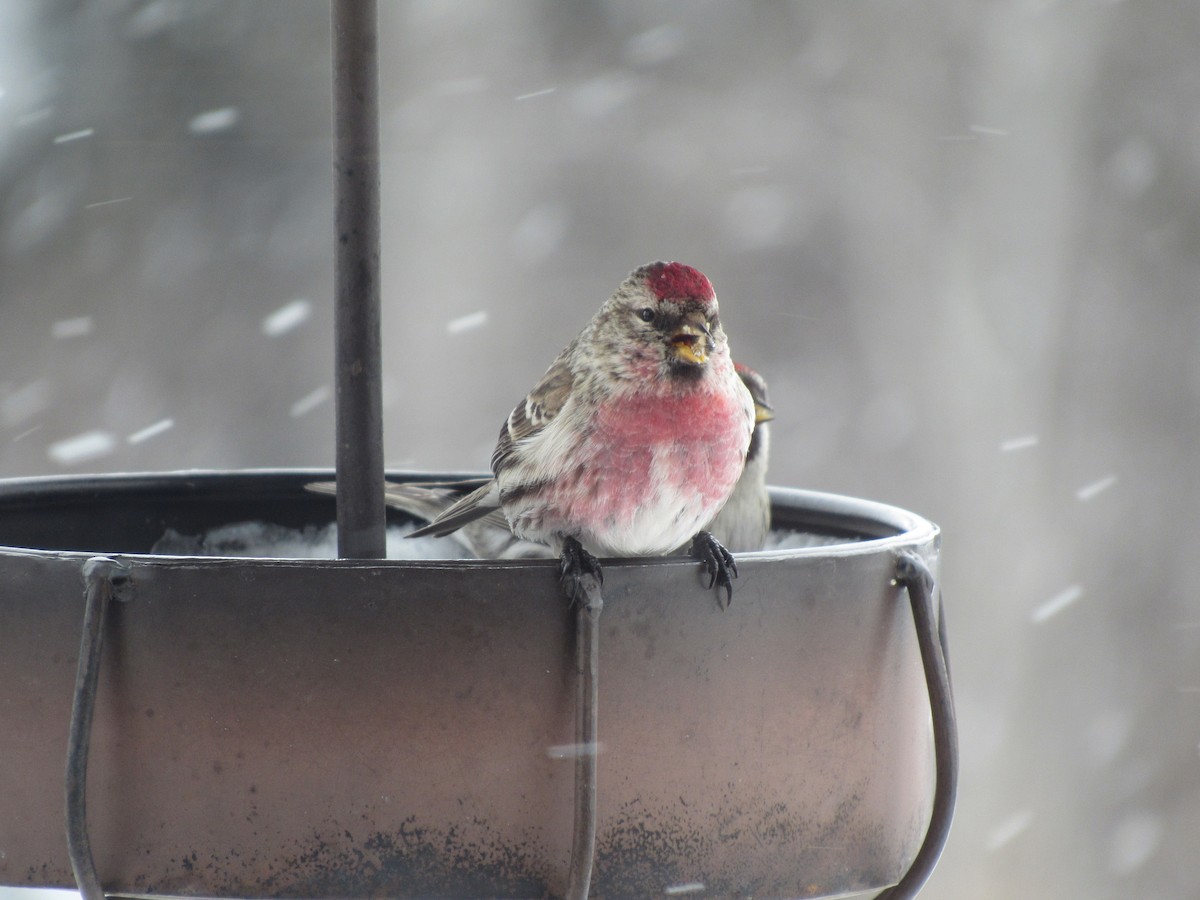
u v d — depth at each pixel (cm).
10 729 336
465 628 323
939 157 1238
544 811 326
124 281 1345
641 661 333
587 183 1267
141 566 324
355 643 321
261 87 1338
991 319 1246
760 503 543
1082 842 1248
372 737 322
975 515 1235
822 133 1241
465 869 325
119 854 326
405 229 1275
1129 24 1256
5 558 334
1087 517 1259
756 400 719
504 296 1266
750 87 1249
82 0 1353
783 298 1236
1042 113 1254
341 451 406
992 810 1245
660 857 336
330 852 323
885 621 366
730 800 343
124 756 326
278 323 1330
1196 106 1259
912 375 1227
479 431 1256
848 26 1240
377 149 405
